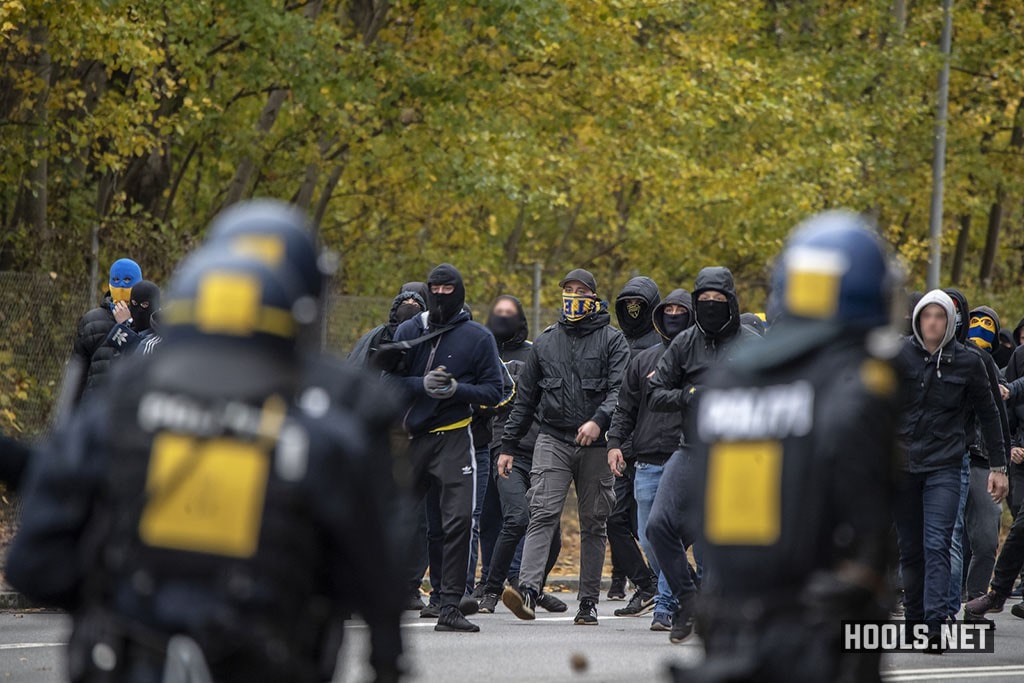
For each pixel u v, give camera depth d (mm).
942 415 24906
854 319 10234
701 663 10227
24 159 46219
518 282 68188
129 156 49844
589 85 57719
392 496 9469
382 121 55094
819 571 9953
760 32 76188
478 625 28562
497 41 51719
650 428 28344
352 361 28625
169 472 8406
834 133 69500
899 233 79125
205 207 67688
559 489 29516
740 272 79000
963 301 27750
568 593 38906
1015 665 23969
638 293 33406
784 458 10047
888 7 75688
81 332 29766
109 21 42219
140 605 8398
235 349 8625
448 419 26500
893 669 23328
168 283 46562
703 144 68250
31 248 42594
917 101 74875
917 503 25281
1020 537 30000
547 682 21266
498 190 56719
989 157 82375
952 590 26453
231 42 52312
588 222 74438
